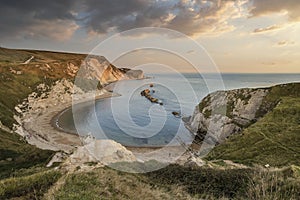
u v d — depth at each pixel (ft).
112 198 24.90
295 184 25.73
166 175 34.86
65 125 188.14
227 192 31.86
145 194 27.40
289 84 177.37
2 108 205.77
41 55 448.65
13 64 291.17
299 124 126.82
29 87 262.06
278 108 147.64
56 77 298.35
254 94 178.19
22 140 157.58
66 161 36.50
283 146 106.52
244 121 162.61
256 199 21.12
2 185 28.04
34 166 64.64
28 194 26.61
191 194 31.17
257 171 36.83
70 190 25.41
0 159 100.89
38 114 227.20
